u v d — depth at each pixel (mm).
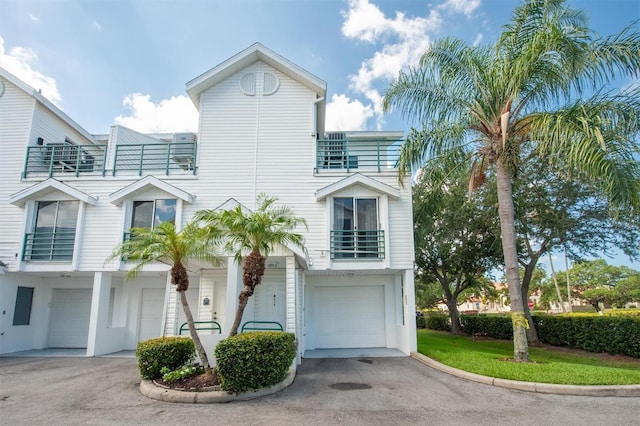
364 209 13445
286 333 8406
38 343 14297
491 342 17188
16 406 6578
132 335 14375
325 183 13633
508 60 10234
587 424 5629
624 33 9438
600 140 8156
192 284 14984
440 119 11312
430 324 28781
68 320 14883
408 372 9594
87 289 15078
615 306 44219
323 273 13891
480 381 8312
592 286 47781
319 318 14477
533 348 14430
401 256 12836
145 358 7863
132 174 13766
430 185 12984
